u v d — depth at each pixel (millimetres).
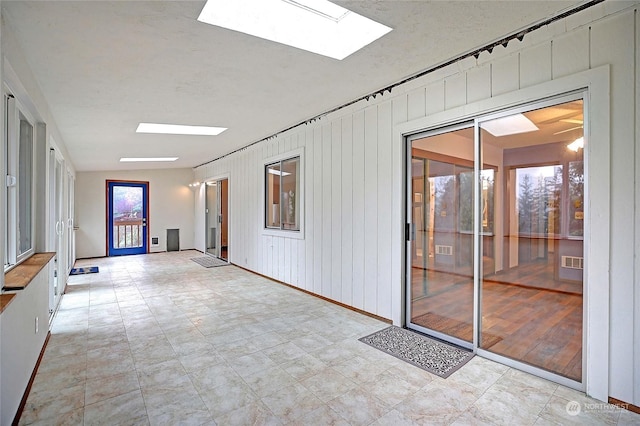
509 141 2793
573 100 2309
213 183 8906
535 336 2910
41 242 3242
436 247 3373
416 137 3436
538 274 2875
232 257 7609
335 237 4410
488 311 3068
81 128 4602
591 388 2211
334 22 2555
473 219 2965
